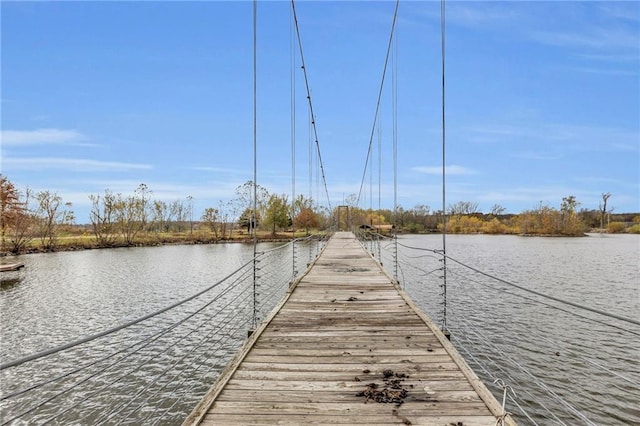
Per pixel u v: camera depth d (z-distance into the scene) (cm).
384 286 691
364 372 309
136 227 3750
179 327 1021
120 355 837
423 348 365
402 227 6044
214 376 734
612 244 3791
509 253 2877
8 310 1243
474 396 267
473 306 1193
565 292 1448
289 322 457
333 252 1371
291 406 255
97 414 608
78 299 1388
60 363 804
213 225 4178
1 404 639
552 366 755
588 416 587
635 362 774
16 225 2711
